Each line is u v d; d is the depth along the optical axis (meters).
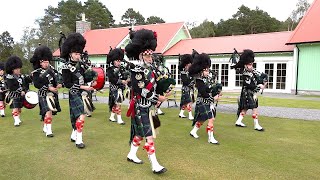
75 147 5.00
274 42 17.78
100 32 26.53
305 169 4.02
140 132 3.99
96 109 9.63
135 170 3.94
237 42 19.34
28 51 30.17
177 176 3.73
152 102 3.95
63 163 4.19
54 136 5.81
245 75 6.50
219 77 18.75
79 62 5.16
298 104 11.02
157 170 3.80
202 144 5.25
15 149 4.88
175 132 6.21
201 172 3.87
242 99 6.67
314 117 8.07
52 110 5.64
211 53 18.75
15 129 6.52
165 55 20.67
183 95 7.96
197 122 5.66
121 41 22.53
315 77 15.61
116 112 7.28
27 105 6.79
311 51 15.63
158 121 4.09
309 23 16.52
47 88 5.71
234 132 6.25
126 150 4.84
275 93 16.55
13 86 6.84
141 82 3.85
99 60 23.77
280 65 16.83
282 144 5.29
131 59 4.03
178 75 20.38
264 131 6.34
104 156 4.52
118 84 7.19
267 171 3.92
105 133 6.09
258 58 17.45
